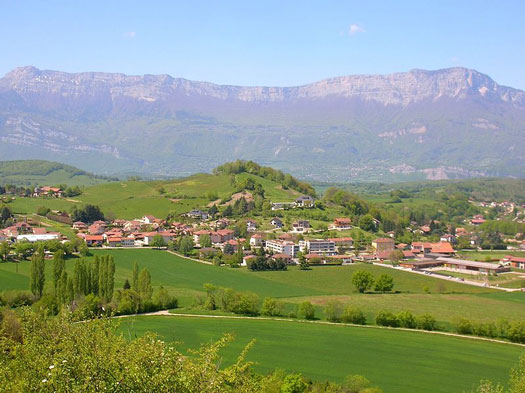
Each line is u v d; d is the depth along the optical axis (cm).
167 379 4075
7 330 6569
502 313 15475
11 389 4131
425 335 12862
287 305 15650
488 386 8388
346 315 13912
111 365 4100
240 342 11638
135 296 14325
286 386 8256
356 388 8825
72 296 13400
